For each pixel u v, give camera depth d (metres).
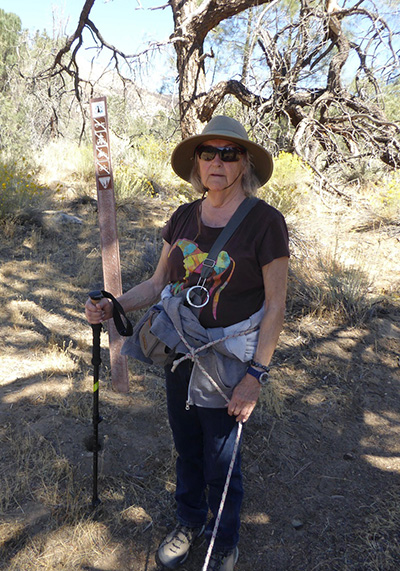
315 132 9.98
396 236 6.25
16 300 4.93
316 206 7.57
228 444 1.95
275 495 2.67
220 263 1.80
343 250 5.89
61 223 7.01
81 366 3.79
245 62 10.48
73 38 10.05
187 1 9.85
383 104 10.12
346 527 2.46
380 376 3.78
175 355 1.95
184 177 2.15
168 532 2.41
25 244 6.35
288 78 9.91
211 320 1.84
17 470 2.69
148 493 2.63
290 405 3.41
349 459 2.96
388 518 2.51
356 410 3.40
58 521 2.42
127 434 3.03
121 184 8.00
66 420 3.10
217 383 1.84
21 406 3.21
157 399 3.42
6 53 17.22
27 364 3.80
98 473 2.72
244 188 1.88
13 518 2.41
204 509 2.29
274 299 1.82
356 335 4.26
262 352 1.79
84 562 2.23
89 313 2.11
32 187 7.35
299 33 9.72
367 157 9.16
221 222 1.87
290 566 2.26
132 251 6.06
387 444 3.10
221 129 1.81
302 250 5.59
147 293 2.19
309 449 3.03
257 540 2.40
